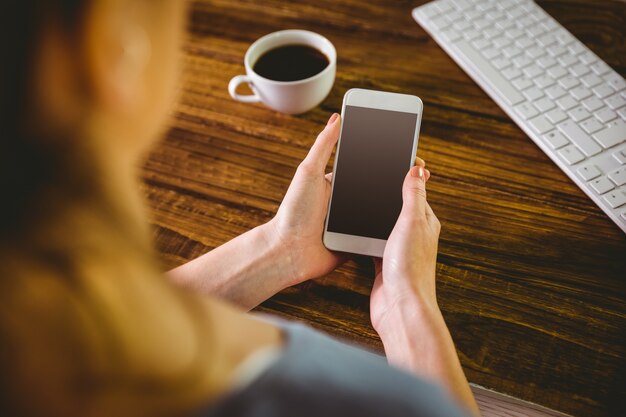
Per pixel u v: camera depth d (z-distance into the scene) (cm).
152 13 25
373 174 83
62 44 22
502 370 71
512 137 96
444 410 32
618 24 111
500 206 88
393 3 119
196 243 87
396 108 84
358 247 80
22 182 23
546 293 78
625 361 71
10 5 21
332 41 113
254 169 95
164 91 28
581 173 88
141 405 25
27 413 23
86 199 24
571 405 68
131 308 25
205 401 27
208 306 30
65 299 23
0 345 23
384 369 33
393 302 73
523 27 108
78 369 23
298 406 29
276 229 81
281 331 34
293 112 100
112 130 26
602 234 84
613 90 97
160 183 94
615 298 77
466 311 77
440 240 84
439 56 109
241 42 114
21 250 23
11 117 22
